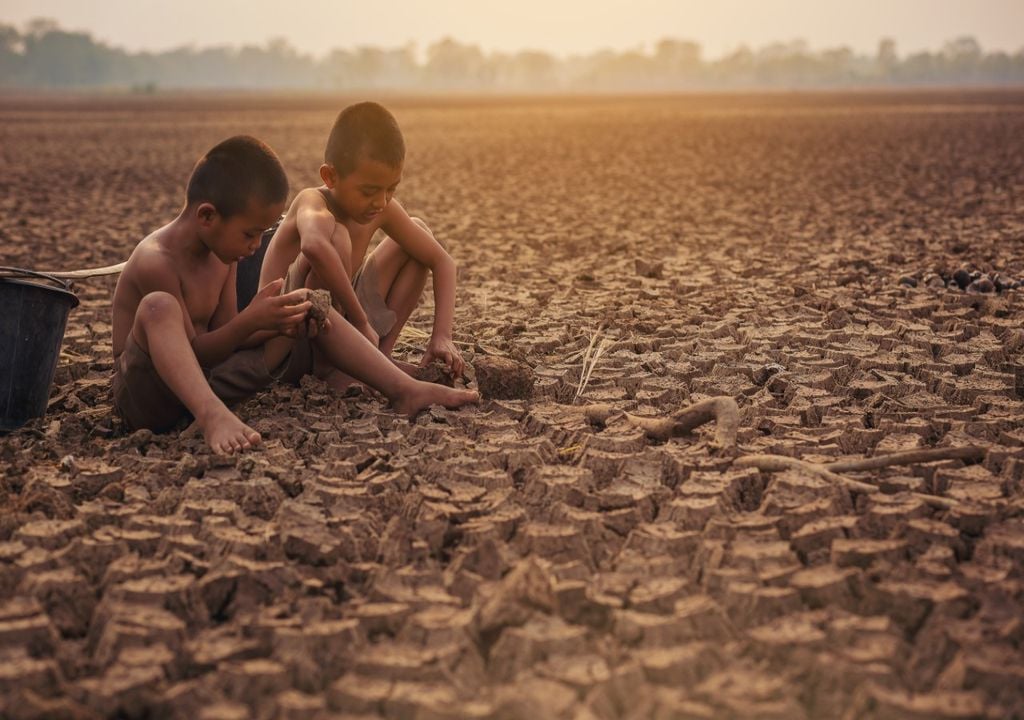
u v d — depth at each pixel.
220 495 2.84
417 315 5.34
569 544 2.56
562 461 3.19
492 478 2.92
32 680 2.01
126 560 2.47
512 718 1.92
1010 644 2.12
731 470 2.97
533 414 3.50
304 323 3.37
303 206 3.68
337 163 3.48
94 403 3.90
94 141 24.11
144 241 3.42
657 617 2.22
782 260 7.15
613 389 3.87
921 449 3.15
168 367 3.17
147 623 2.19
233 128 29.59
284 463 3.08
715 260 7.21
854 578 2.36
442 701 1.95
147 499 2.87
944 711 1.89
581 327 4.90
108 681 2.01
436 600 2.33
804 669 2.07
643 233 8.98
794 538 2.56
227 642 2.18
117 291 3.48
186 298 3.42
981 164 15.29
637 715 1.92
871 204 10.79
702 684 2.01
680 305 5.42
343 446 3.18
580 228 9.42
